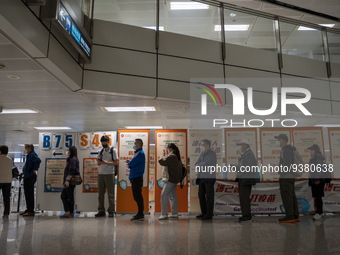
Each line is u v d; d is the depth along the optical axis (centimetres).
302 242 342
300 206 634
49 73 496
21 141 1280
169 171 567
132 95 632
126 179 697
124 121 879
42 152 754
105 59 616
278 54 794
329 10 796
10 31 354
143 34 665
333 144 658
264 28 802
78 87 574
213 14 758
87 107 716
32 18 387
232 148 660
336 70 841
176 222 525
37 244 337
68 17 463
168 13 714
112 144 736
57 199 730
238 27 772
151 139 1033
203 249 310
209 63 715
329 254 287
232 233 405
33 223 516
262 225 480
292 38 828
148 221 541
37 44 400
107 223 514
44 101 662
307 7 779
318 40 859
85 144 742
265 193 635
